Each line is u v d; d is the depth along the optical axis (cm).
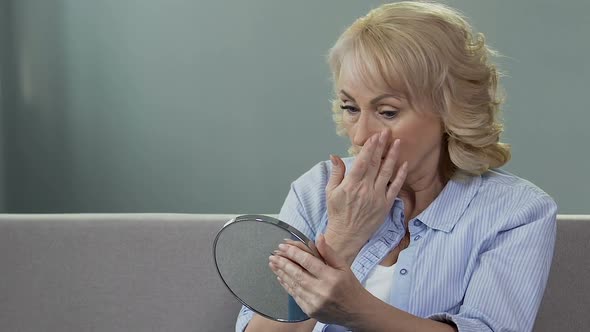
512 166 352
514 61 346
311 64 355
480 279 137
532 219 140
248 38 356
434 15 136
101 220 173
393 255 145
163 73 359
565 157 348
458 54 135
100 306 172
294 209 155
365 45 132
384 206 127
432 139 137
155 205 368
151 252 172
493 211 141
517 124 349
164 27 356
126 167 366
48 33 357
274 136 361
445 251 141
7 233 173
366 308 120
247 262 122
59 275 173
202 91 360
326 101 356
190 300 172
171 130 363
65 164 365
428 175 143
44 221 173
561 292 167
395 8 137
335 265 118
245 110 360
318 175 158
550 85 345
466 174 145
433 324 127
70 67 359
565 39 342
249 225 118
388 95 131
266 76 357
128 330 172
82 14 356
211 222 172
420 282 141
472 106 137
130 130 363
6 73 358
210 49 357
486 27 345
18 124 362
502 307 134
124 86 360
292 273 117
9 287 173
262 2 353
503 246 139
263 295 125
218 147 363
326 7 351
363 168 126
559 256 167
